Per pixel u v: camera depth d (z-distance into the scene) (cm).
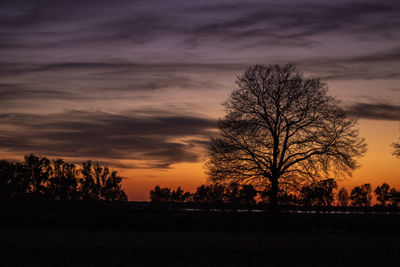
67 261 1997
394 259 2158
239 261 2064
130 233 3198
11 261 1981
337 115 4038
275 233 3372
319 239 2955
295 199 4197
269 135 4094
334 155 3959
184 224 3684
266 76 4116
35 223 3550
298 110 4047
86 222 3638
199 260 2073
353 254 2289
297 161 4025
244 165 4019
